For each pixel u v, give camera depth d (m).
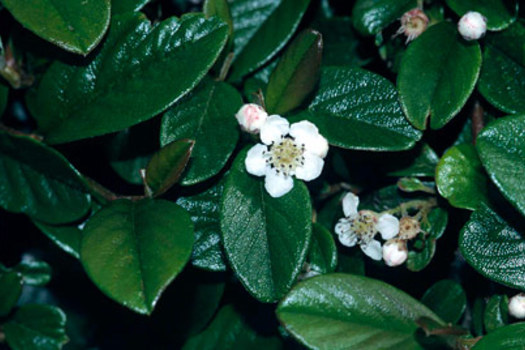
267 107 0.20
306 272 0.21
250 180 0.20
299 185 0.20
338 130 0.21
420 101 0.20
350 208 0.21
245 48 0.22
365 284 0.19
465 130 0.22
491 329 0.20
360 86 0.21
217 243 0.21
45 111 0.21
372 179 0.22
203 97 0.21
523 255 0.20
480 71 0.21
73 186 0.21
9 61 0.21
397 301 0.20
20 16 0.20
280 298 0.20
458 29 0.21
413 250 0.21
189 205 0.21
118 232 0.19
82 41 0.20
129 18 0.20
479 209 0.20
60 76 0.21
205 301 0.22
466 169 0.20
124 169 0.22
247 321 0.23
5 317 0.23
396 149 0.20
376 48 0.22
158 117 0.22
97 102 0.20
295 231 0.20
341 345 0.19
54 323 0.22
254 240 0.20
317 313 0.19
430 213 0.21
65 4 0.20
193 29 0.20
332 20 0.22
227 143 0.20
